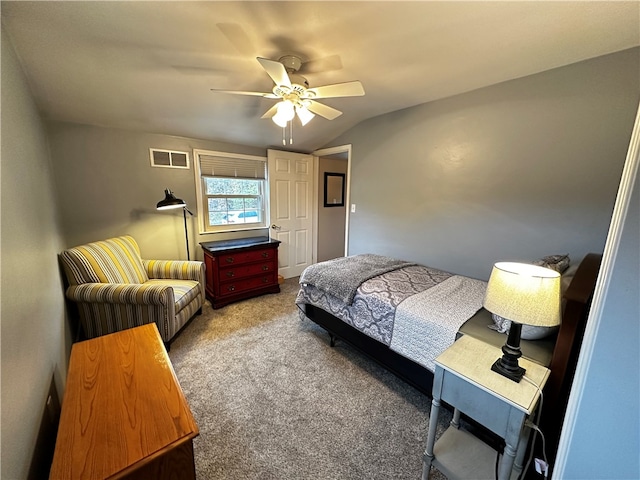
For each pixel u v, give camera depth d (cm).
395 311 182
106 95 223
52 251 192
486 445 133
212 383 193
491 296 108
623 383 68
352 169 355
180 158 322
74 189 260
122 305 221
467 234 253
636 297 64
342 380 198
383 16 140
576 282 121
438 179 269
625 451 70
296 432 154
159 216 315
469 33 155
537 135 205
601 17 139
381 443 148
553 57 179
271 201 390
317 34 156
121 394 111
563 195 198
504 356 111
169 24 145
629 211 63
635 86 166
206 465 135
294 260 434
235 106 263
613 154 177
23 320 109
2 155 108
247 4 131
